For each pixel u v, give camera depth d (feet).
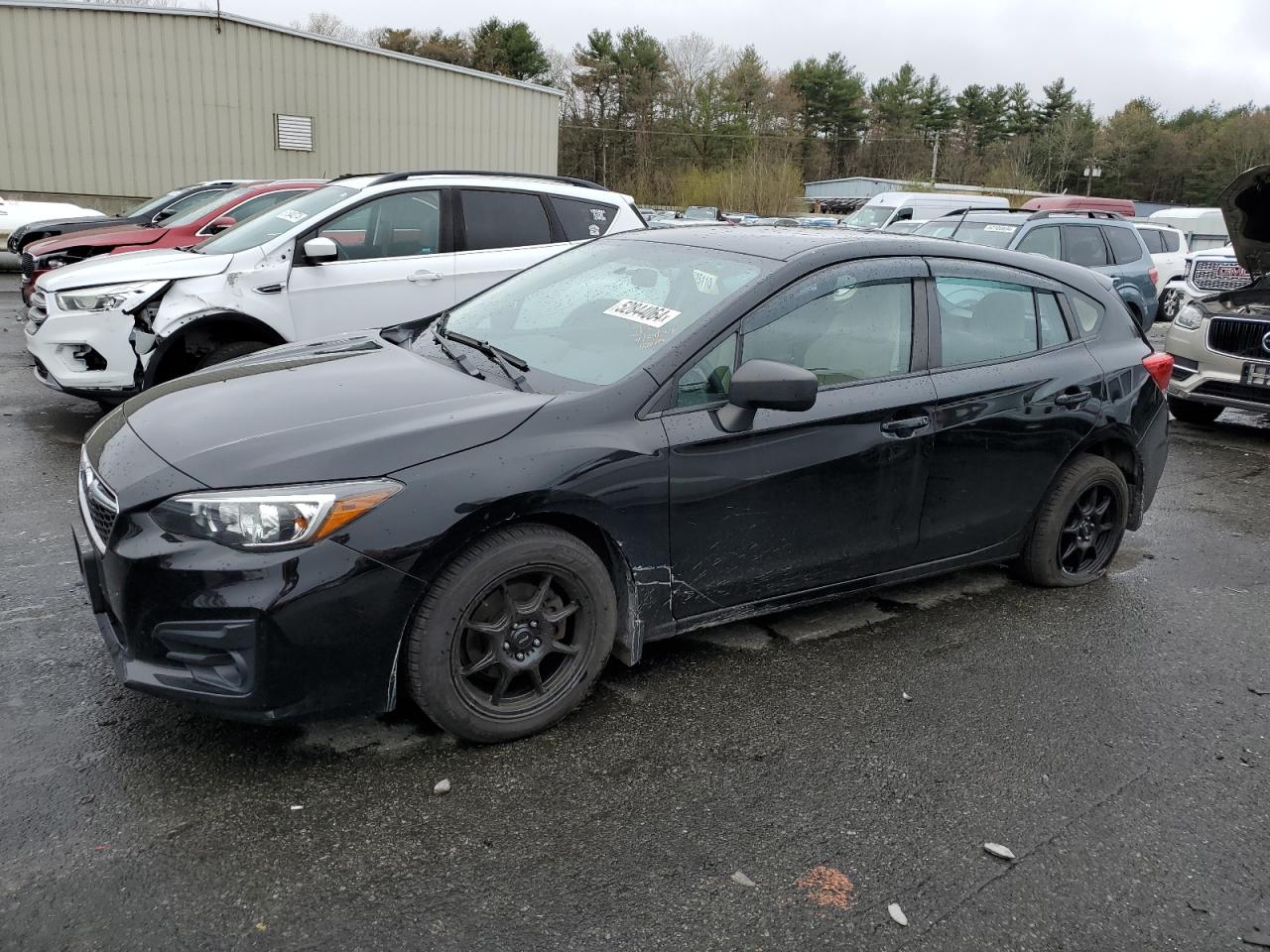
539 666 10.39
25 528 15.72
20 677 11.05
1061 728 11.18
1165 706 11.81
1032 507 14.33
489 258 23.99
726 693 11.57
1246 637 13.94
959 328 13.33
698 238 13.33
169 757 9.71
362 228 22.57
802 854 8.77
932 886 8.45
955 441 12.94
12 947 7.23
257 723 9.12
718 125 234.99
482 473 9.54
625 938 7.64
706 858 8.64
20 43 72.33
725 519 11.18
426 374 11.34
